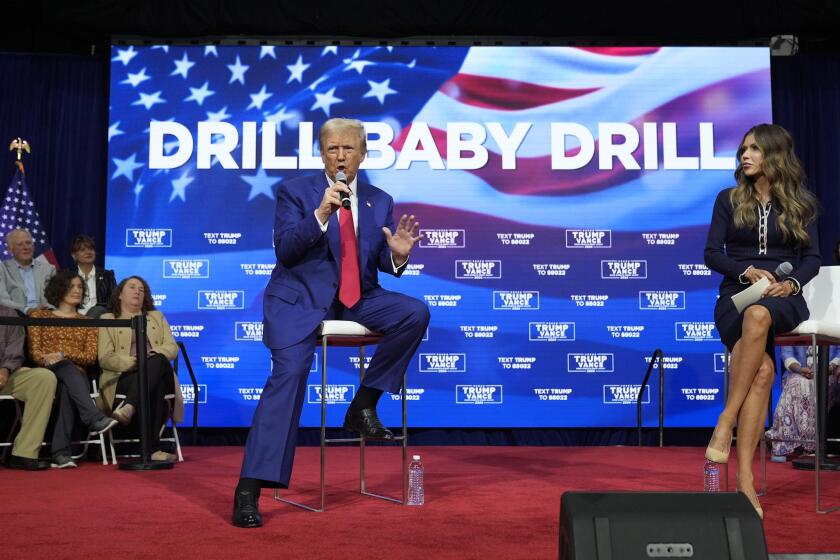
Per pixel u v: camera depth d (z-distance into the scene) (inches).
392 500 123.4
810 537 95.3
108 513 112.7
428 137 249.0
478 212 247.0
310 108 250.1
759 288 113.0
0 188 253.6
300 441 241.6
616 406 242.2
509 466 178.1
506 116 250.4
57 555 85.0
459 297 244.4
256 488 104.3
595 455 205.5
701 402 241.6
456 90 250.8
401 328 118.0
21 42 265.1
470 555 85.5
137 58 250.5
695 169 249.4
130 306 203.5
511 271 245.3
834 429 200.7
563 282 245.1
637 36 256.5
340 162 118.9
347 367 241.3
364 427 120.8
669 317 244.4
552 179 248.4
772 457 193.2
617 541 55.7
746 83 252.2
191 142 248.4
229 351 242.8
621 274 245.6
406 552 87.0
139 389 179.8
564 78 251.8
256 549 88.4
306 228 110.6
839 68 259.0
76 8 247.9
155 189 246.7
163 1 249.4
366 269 120.0
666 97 251.4
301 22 249.9
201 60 251.1
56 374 188.7
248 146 248.5
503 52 252.1
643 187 248.5
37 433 180.5
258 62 251.1
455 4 250.5
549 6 251.4
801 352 202.5
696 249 246.8
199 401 241.1
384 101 250.2
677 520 56.6
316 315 113.2
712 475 128.1
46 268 229.8
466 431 243.1
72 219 254.5
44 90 257.8
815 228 122.3
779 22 250.2
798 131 257.9
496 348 243.3
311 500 124.6
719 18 251.6
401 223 117.3
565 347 243.4
